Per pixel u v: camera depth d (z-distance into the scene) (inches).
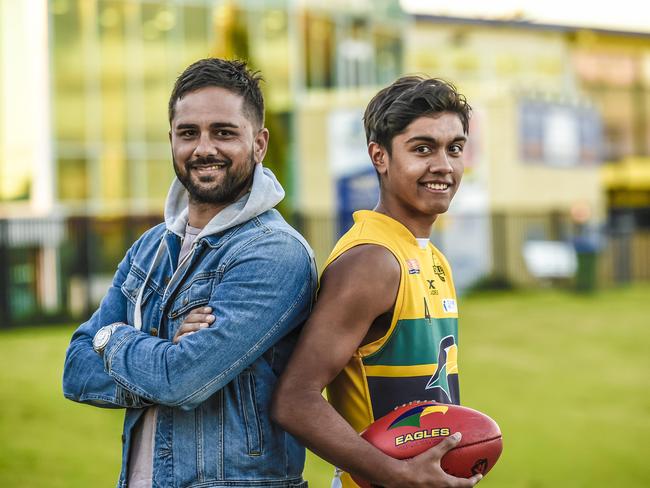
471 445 85.3
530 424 290.5
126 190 647.1
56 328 489.7
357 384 88.8
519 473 234.5
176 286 89.4
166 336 89.8
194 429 86.7
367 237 88.6
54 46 619.2
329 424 82.9
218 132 87.4
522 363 405.7
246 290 85.8
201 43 666.8
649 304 640.4
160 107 657.6
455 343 94.0
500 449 87.2
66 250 542.9
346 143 669.3
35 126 616.4
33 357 389.7
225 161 87.7
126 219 581.9
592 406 319.9
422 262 91.7
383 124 91.1
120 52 641.6
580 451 258.7
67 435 256.2
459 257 681.0
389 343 88.0
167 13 655.1
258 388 87.7
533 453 255.4
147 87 652.1
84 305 541.3
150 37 651.5
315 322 85.4
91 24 630.5
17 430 258.7
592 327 524.4
